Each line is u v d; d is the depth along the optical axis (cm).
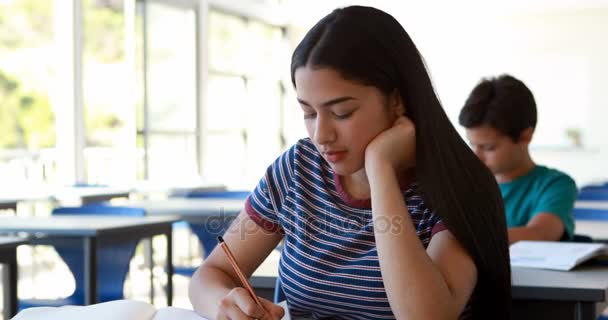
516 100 219
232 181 821
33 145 1085
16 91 1075
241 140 844
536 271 165
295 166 135
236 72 832
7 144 1078
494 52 902
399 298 114
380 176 118
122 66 662
